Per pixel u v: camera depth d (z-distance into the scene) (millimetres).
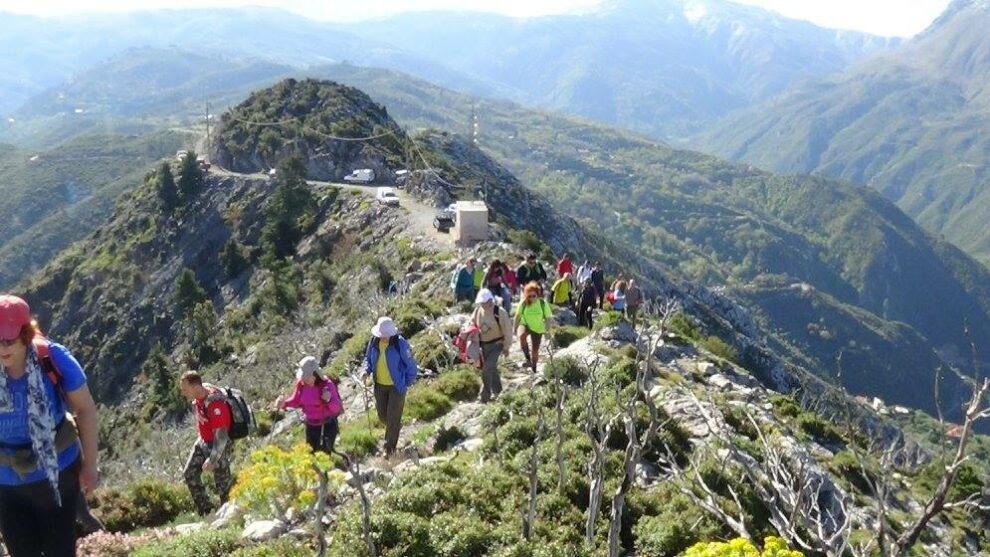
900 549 5453
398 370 12914
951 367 189625
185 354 58750
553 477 10703
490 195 85062
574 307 26156
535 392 14109
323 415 11836
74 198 178875
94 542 9578
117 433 53031
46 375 5266
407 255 49750
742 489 10828
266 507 9469
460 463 11812
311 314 52719
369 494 10305
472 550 8891
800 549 8930
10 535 5367
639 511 10305
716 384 18016
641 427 12594
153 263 73812
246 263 65812
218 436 11070
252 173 81500
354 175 74812
